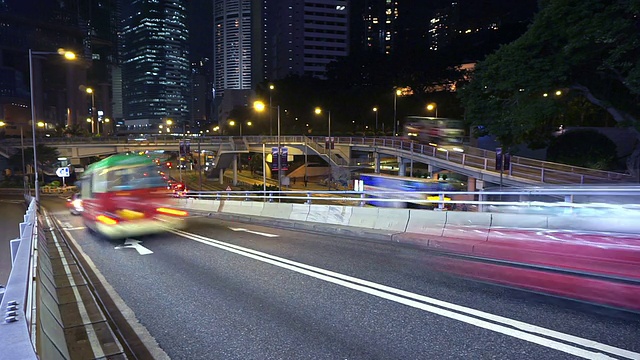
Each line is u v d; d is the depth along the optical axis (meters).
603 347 4.26
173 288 7.26
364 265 8.45
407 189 33.12
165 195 14.59
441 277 7.29
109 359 4.43
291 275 7.80
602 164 32.91
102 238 14.23
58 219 24.23
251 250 10.73
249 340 4.84
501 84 29.52
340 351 4.43
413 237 11.09
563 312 5.33
